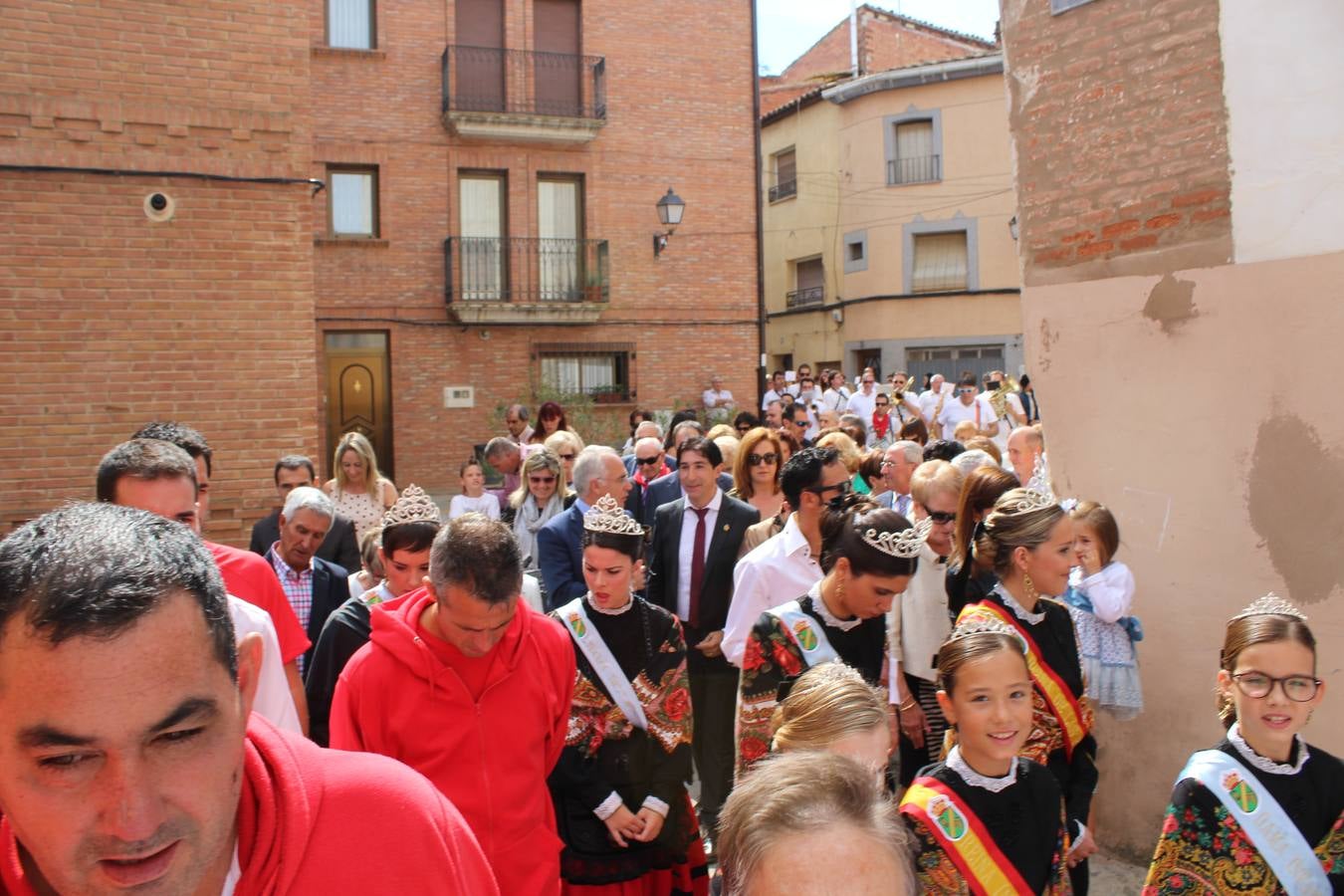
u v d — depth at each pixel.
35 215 6.79
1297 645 2.54
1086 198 4.75
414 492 3.92
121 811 1.03
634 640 3.64
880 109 25.66
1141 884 4.46
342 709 3.03
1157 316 4.48
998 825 2.53
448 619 2.87
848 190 26.52
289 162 7.43
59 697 1.00
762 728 3.23
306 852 1.31
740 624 4.40
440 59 17.75
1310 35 4.00
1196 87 4.34
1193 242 4.36
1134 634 4.31
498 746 3.01
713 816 5.21
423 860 1.38
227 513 7.30
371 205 17.61
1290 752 2.61
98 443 6.97
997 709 2.54
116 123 6.96
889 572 3.11
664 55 19.27
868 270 26.09
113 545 1.08
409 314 17.72
